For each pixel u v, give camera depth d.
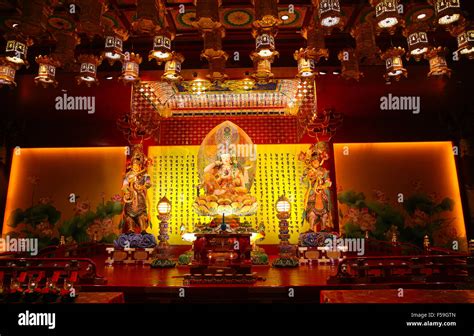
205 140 13.88
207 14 6.69
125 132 12.57
